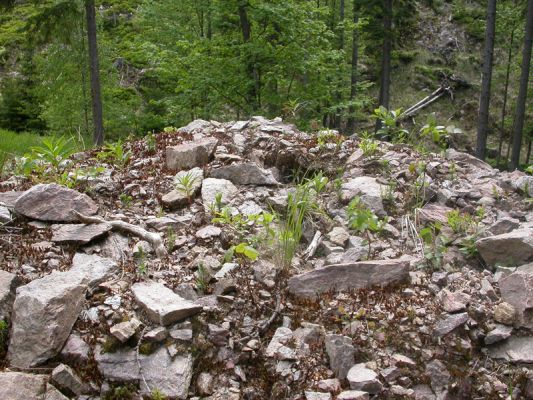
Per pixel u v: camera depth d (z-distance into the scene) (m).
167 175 5.49
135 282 3.67
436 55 30.59
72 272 3.63
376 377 3.12
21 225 4.27
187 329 3.28
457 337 3.40
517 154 17.75
